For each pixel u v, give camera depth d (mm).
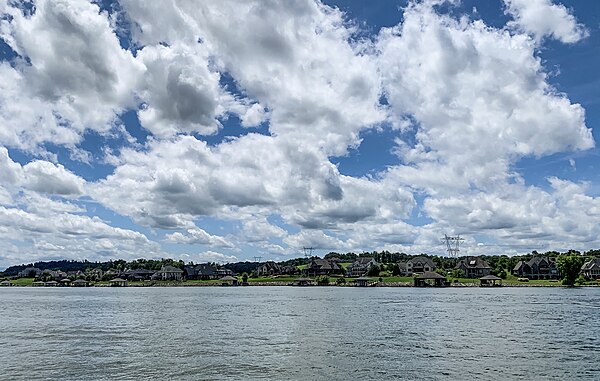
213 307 110125
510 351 49875
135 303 127188
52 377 40000
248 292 193500
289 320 79625
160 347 53156
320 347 52781
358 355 48125
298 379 39062
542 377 39344
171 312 96938
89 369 42625
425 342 55781
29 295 186250
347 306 109375
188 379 39219
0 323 78000
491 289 198625
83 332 65938
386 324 73062
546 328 67000
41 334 64125
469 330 65562
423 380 38594
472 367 42750
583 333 62062
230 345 54375
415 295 156500
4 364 44688
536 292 167750
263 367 43125
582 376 39594
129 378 39562
